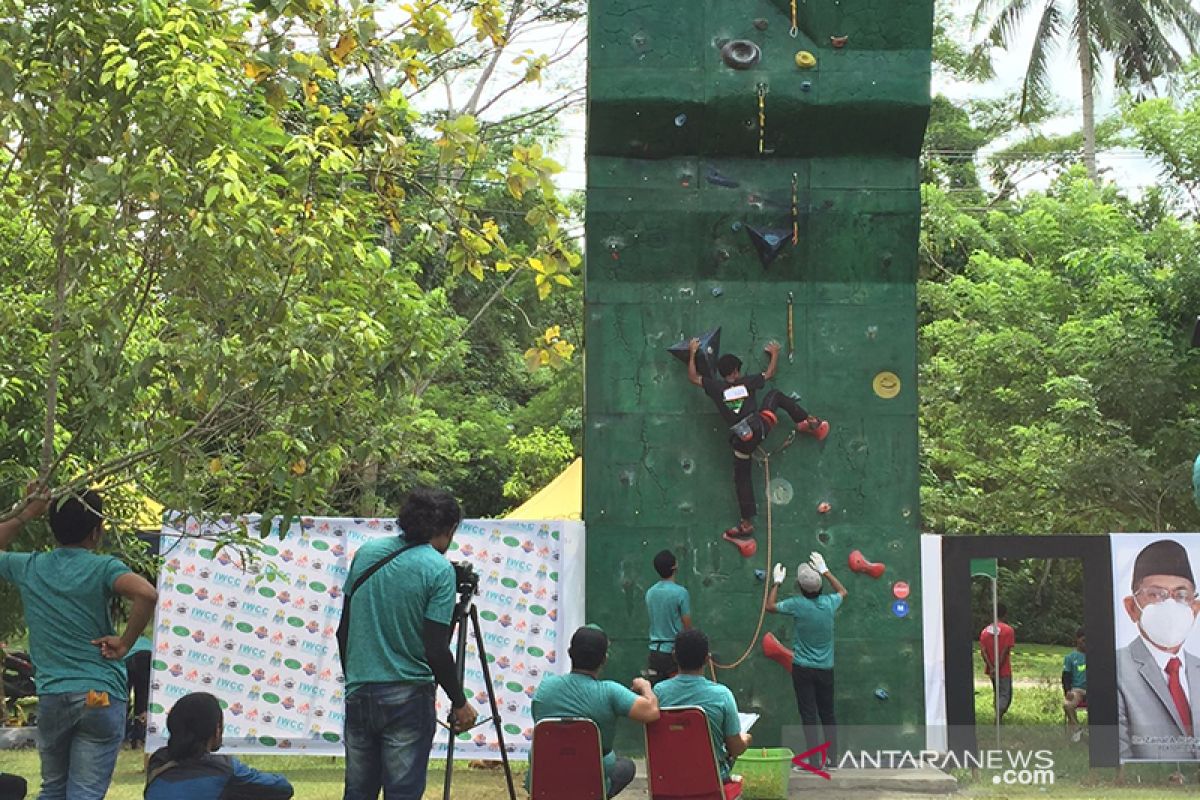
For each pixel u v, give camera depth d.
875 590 12.08
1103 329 21.08
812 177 12.30
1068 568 26.50
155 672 12.14
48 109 7.02
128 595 6.48
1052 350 21.77
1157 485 20.50
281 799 6.18
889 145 12.28
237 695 12.17
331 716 12.19
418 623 6.23
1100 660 12.12
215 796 5.74
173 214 6.93
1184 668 12.05
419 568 6.24
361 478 20.50
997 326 22.98
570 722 7.45
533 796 7.52
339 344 6.94
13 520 6.78
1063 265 24.02
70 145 7.09
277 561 12.32
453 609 6.44
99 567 6.51
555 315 31.91
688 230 12.24
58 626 6.44
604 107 12.04
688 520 12.12
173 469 7.18
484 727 12.12
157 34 6.94
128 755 13.38
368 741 6.25
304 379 6.82
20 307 7.58
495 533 12.32
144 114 6.86
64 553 6.58
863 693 11.99
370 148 8.05
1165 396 20.80
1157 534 12.19
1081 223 23.86
